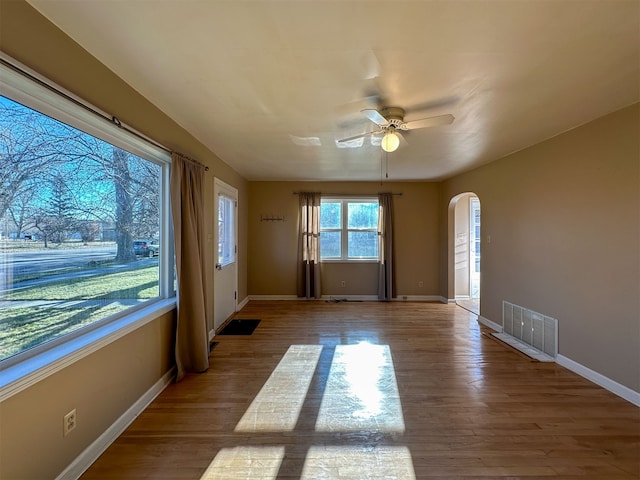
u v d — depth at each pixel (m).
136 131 2.23
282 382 2.80
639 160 2.41
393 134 2.67
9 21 1.35
